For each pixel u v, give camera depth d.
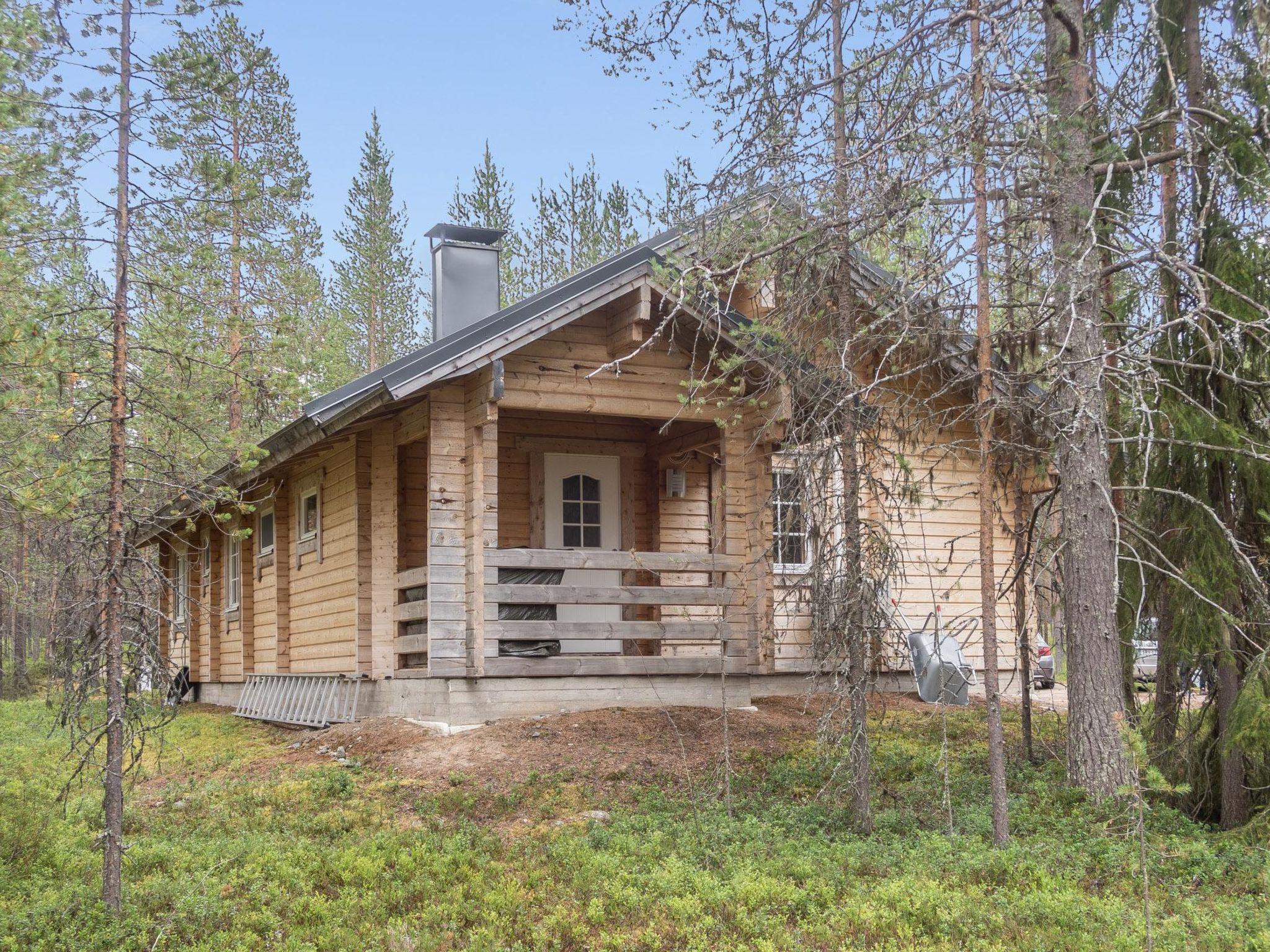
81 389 7.80
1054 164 8.92
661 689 13.48
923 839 8.57
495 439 12.87
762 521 14.16
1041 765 11.00
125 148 7.42
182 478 7.88
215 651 22.47
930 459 16.02
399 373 11.82
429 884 7.76
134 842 9.05
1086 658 9.31
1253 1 9.16
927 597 16.20
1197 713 9.77
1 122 7.65
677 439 15.64
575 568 13.02
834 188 9.23
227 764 12.89
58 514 7.35
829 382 9.81
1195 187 9.51
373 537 14.45
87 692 7.25
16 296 8.53
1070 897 6.96
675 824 9.37
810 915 7.11
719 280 10.57
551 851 8.59
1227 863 7.91
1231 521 9.48
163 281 7.77
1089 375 9.11
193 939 6.89
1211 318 8.94
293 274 27.88
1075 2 9.29
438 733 12.37
